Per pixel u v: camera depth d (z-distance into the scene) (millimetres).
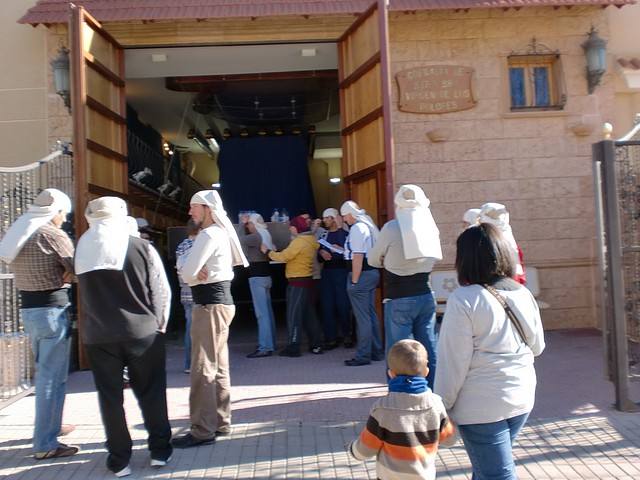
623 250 5762
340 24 9398
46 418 4941
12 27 9477
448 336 3154
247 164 13102
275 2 9039
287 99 12430
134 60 10031
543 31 9594
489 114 9523
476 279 3252
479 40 9547
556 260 9492
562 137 9570
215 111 12914
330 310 8672
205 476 4625
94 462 4902
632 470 4602
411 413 3176
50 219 5039
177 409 6184
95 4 9008
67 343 5086
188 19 8977
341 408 6023
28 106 9383
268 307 8453
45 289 4949
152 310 4727
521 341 3209
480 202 9477
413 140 9484
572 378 6891
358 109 9047
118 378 4605
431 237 5457
